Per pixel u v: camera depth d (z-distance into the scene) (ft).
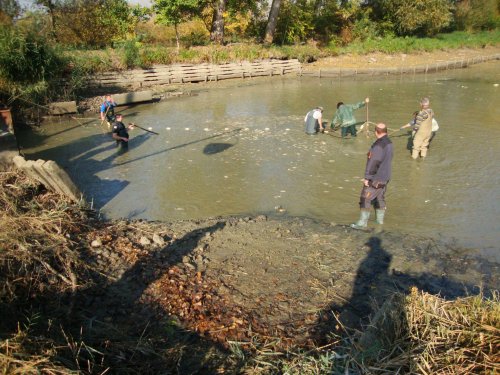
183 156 35.63
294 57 87.71
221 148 37.58
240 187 28.94
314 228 22.62
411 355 11.60
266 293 16.76
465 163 32.30
